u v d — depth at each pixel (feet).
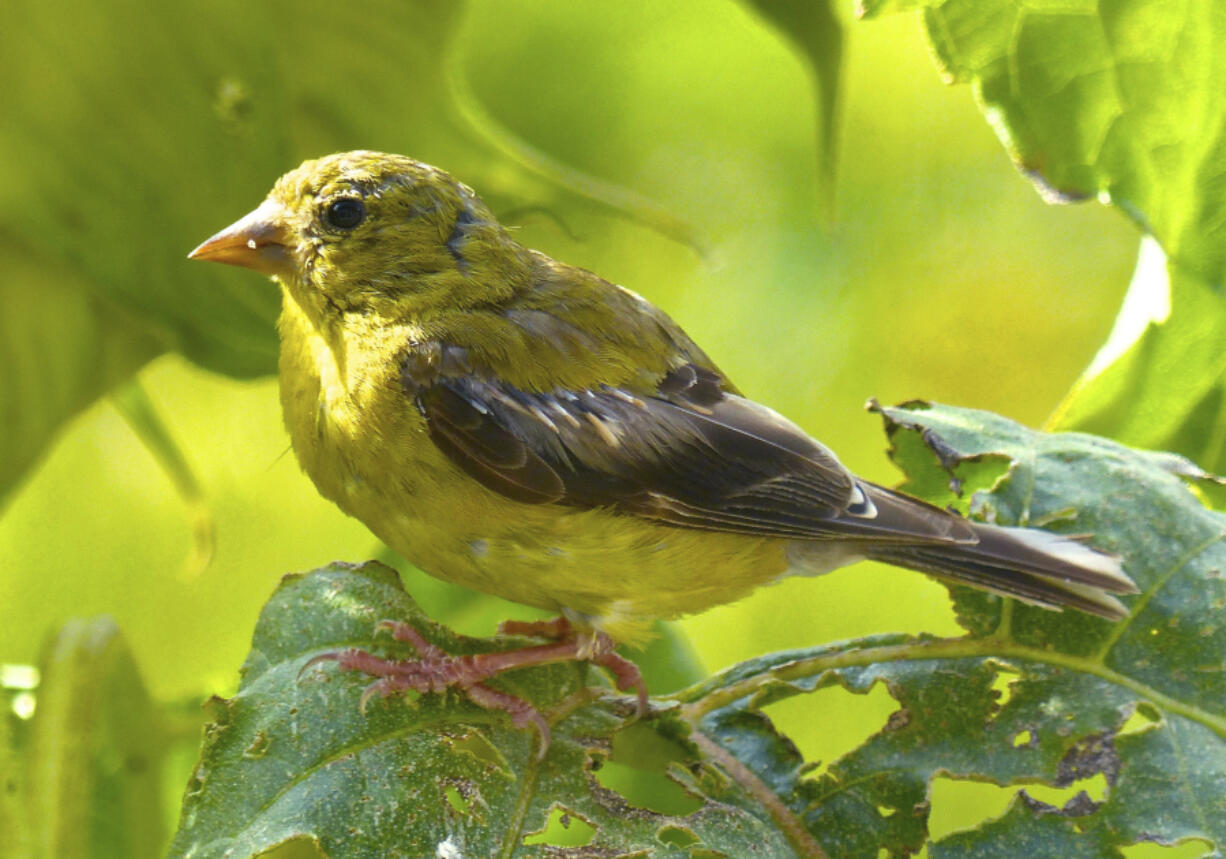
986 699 7.91
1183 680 7.91
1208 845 7.88
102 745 7.95
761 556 8.05
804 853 7.89
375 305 8.05
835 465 8.04
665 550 8.04
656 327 8.08
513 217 8.04
